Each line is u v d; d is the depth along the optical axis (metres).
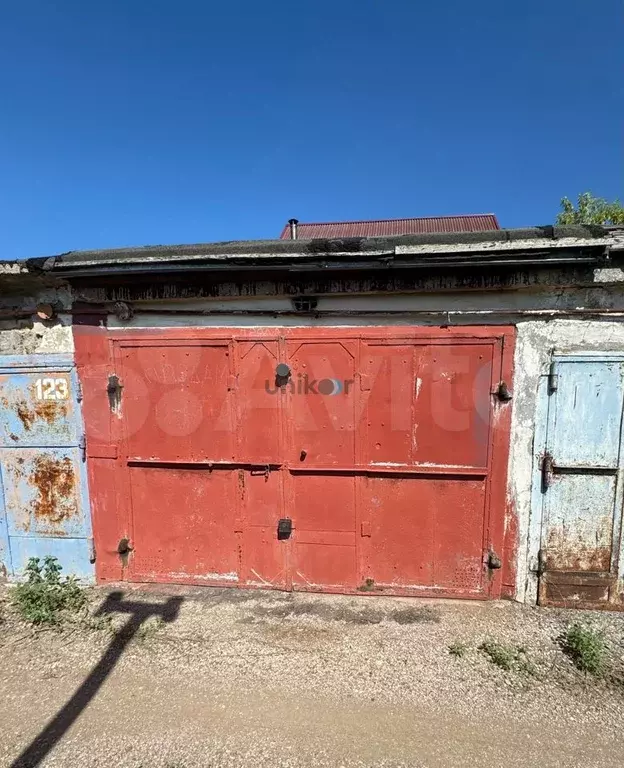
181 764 2.22
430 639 3.14
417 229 9.05
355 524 3.61
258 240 3.45
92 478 3.81
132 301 3.60
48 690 2.73
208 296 3.51
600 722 2.47
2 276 3.47
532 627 3.25
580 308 3.26
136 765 2.22
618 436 3.31
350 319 3.46
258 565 3.74
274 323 3.53
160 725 2.46
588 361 3.27
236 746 2.33
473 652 3.01
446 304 3.37
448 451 3.47
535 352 3.32
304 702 2.62
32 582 3.79
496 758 2.25
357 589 3.65
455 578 3.57
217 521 3.74
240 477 3.67
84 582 3.90
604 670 2.84
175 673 2.86
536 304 3.29
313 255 3.17
